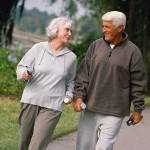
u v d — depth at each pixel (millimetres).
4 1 27844
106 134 8031
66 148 11078
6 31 28281
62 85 7938
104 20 7875
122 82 7926
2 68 20844
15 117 14617
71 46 24641
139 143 12242
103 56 7902
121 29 7875
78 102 7965
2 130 12523
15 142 11211
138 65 7910
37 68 7824
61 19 7848
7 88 20031
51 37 7871
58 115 7914
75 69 8086
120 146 11781
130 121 8055
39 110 7914
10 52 22578
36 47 7926
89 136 8234
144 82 7992
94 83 7996
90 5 29109
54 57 7871
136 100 8023
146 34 26016
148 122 15352
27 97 7887
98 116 8109
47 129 7797
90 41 25688
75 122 14406
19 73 7844
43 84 7836
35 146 7711
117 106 7953
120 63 7848
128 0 26375
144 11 25984
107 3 26953
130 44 7949
